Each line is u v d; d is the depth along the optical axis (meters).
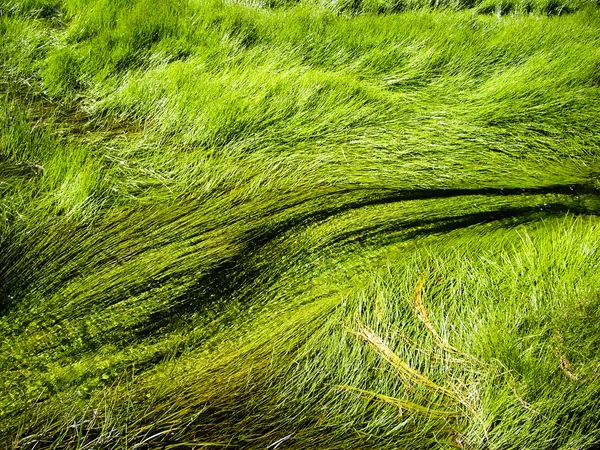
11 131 2.98
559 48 4.39
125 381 2.06
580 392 1.96
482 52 4.27
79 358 2.14
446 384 2.04
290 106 3.47
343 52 4.17
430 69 4.09
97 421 1.88
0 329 2.18
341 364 2.08
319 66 4.11
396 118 3.61
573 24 5.09
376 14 5.06
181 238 2.68
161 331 2.28
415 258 2.59
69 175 2.80
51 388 2.01
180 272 2.50
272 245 2.72
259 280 2.54
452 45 4.26
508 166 3.44
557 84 3.97
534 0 5.75
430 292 2.38
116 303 2.35
